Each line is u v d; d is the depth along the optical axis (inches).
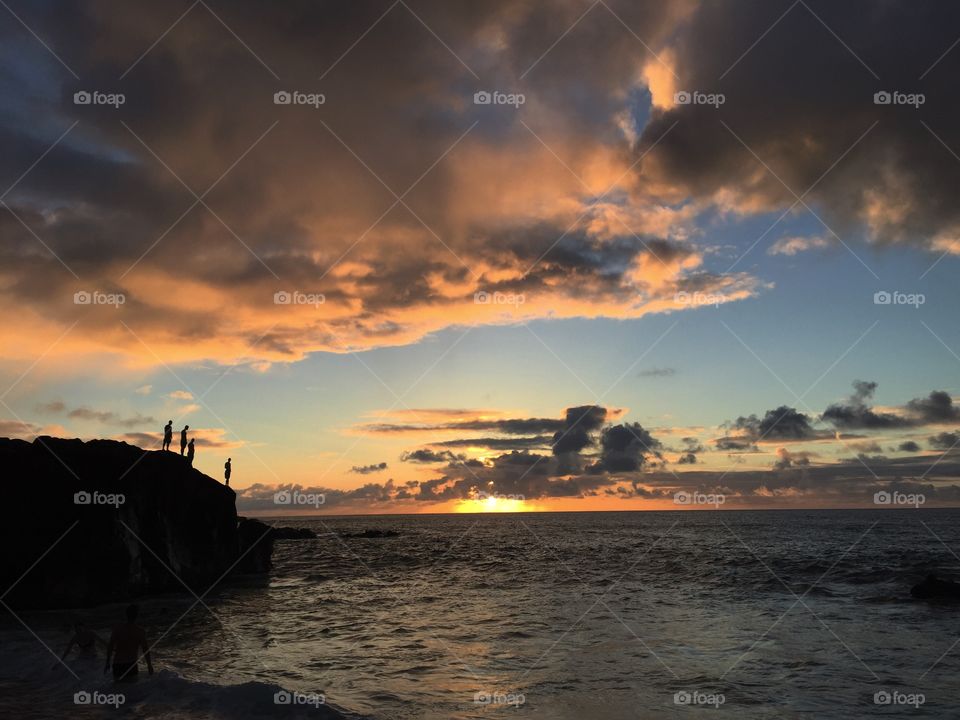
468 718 510.6
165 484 1402.6
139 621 1007.0
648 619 1003.3
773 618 1009.5
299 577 1780.3
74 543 1148.5
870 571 1641.2
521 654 753.0
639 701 562.6
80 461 1239.5
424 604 1203.2
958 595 1197.1
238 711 494.0
